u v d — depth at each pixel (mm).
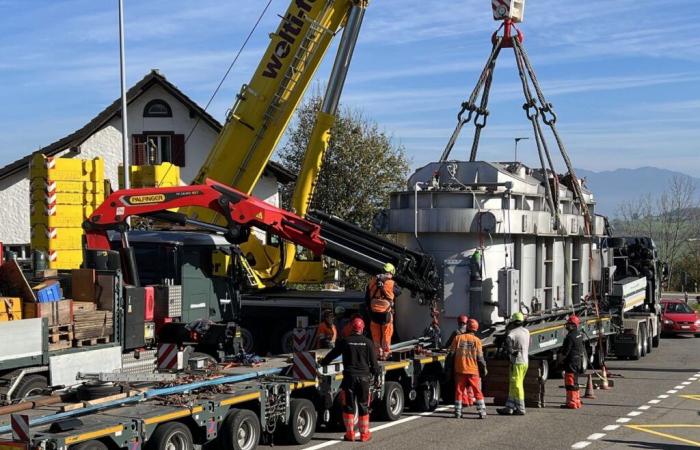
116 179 34156
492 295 17734
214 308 17172
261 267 20953
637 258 31547
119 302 13750
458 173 19359
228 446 11859
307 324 19359
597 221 25359
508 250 18484
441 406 17297
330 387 13820
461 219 17609
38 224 21562
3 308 12055
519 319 16453
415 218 17891
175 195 16312
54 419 10094
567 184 23578
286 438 13195
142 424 10305
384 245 17672
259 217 16688
